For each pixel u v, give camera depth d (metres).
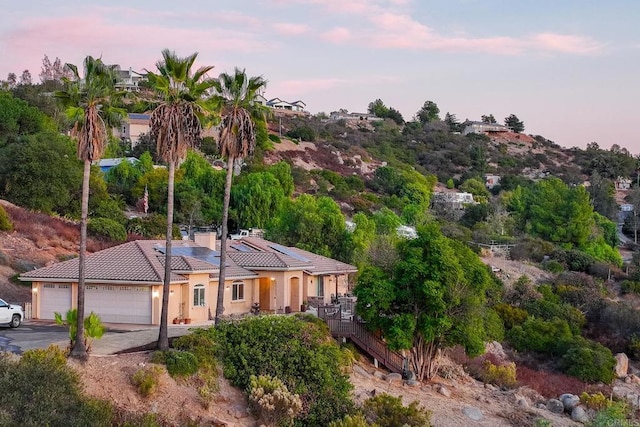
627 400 41.03
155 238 67.12
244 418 27.00
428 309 36.81
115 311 38.59
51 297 39.53
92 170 74.88
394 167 152.38
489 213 118.00
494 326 42.09
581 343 50.22
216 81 32.75
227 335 30.77
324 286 50.50
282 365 29.48
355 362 36.09
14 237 55.59
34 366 21.33
